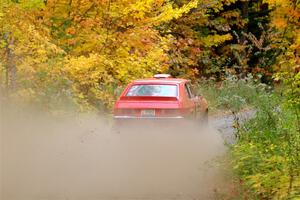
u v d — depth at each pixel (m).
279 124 23.28
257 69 61.62
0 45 26.53
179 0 58.56
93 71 32.44
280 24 41.53
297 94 20.58
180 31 61.62
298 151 17.47
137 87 29.69
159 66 39.31
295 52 36.06
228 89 52.62
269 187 15.83
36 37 27.77
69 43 35.19
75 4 35.69
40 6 29.95
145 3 37.31
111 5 36.97
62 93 28.53
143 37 38.06
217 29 66.69
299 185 14.80
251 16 74.44
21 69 26.66
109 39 36.62
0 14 25.67
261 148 19.62
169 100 28.58
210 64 65.12
